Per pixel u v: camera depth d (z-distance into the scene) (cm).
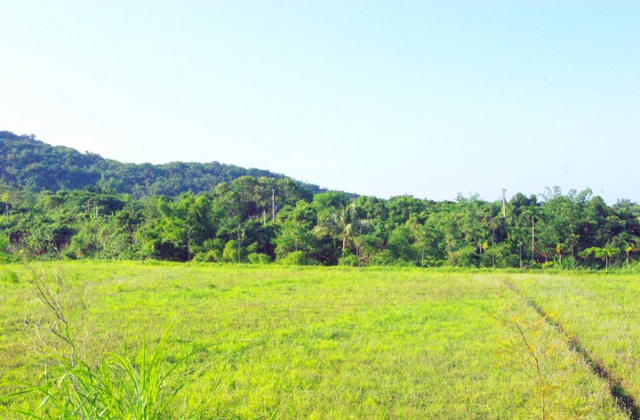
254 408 771
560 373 898
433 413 777
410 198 5422
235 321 1423
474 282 2350
